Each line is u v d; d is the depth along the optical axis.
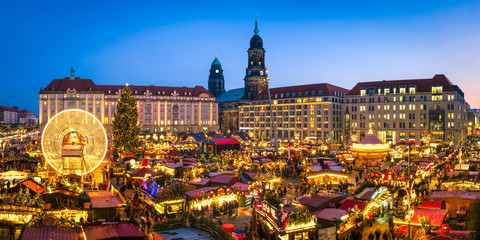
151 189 41.25
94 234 20.52
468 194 35.19
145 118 186.12
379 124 148.75
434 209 30.06
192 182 43.53
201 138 107.31
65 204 28.08
